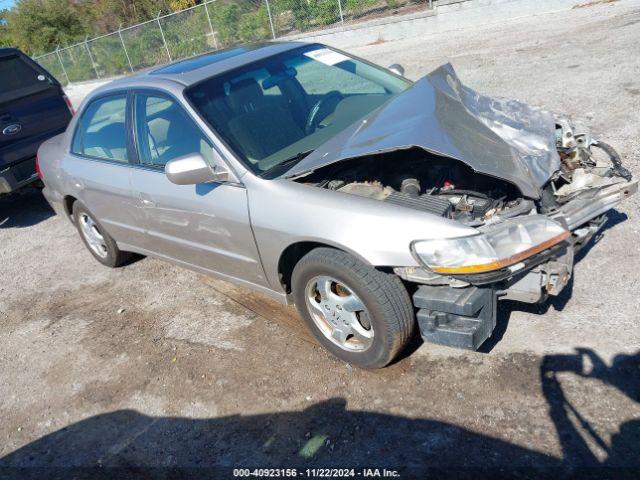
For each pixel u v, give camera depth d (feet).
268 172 11.02
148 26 71.67
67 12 101.24
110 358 13.15
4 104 22.44
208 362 12.12
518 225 9.08
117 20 96.07
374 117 11.19
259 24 59.88
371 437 9.28
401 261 9.16
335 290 10.58
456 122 10.48
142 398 11.55
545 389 9.35
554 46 31.01
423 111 10.62
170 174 10.72
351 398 10.18
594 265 12.24
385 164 11.54
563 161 11.63
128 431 10.77
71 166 16.01
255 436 9.90
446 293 9.16
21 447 11.03
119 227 15.35
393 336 9.79
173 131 12.45
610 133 18.28
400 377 10.37
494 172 9.38
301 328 12.53
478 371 10.05
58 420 11.54
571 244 9.43
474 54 34.17
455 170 10.94
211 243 12.40
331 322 10.79
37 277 18.47
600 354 9.78
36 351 14.17
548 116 11.71
